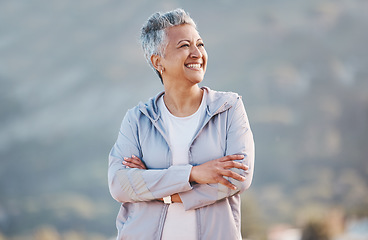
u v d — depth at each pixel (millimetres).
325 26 128500
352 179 88875
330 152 96438
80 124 119812
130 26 144125
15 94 125750
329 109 104125
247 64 122438
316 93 109375
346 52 121812
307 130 99812
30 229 83688
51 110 123688
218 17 137625
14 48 138875
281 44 125438
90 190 98000
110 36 142750
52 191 100125
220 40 130000
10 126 118188
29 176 105188
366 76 113438
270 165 93750
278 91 110625
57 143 113688
